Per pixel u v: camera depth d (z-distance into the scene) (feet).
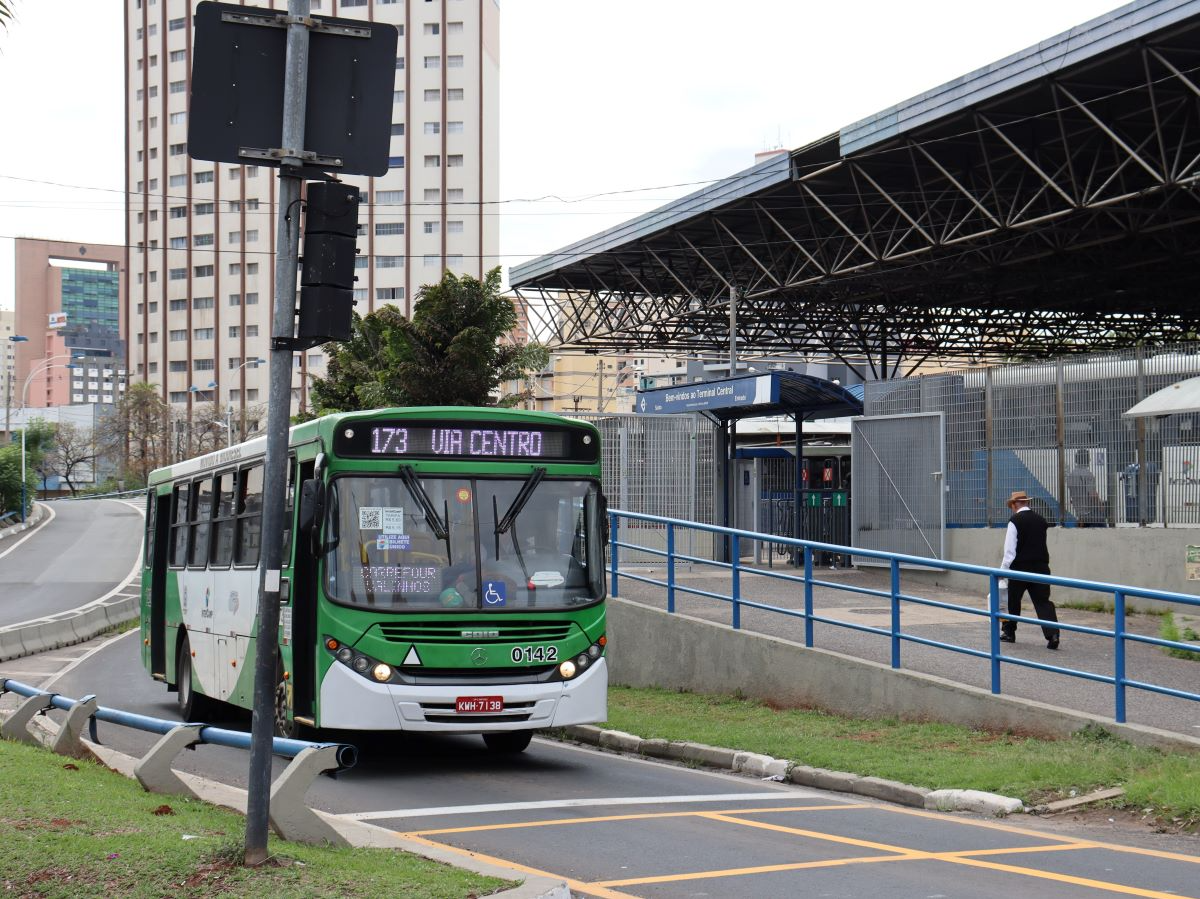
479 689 37.29
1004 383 77.41
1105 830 29.60
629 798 34.37
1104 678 38.14
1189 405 63.16
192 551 54.24
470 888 20.67
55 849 22.49
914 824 30.45
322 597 37.27
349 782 37.50
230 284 407.23
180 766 41.11
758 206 109.29
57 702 40.73
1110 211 95.40
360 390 99.91
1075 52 74.28
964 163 97.45
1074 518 72.79
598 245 126.21
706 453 92.43
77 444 445.78
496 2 410.31
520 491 39.32
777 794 35.35
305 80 21.35
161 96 413.39
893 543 83.41
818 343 168.55
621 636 59.47
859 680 46.44
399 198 393.09
